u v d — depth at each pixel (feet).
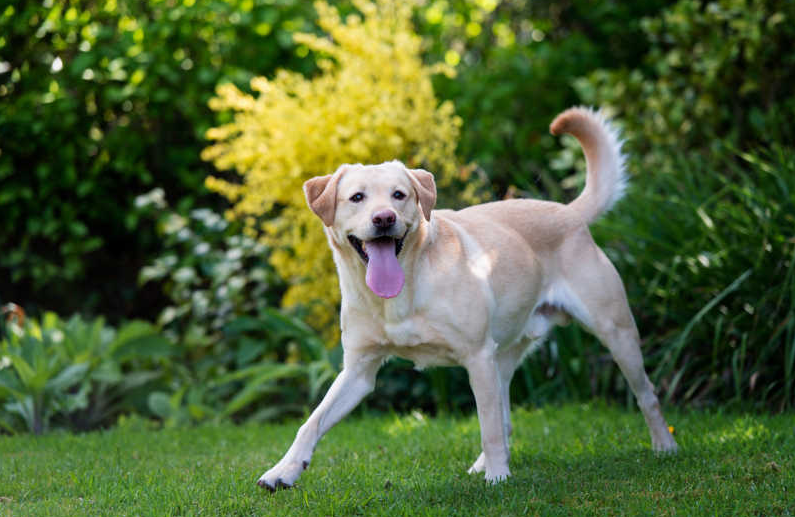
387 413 18.83
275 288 21.63
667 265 17.75
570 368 18.24
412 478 11.78
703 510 9.53
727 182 17.71
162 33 22.36
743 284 16.67
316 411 11.45
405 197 11.03
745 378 16.63
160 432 16.53
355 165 11.42
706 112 21.66
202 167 24.16
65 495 11.16
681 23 21.94
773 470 11.11
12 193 22.12
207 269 20.77
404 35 20.39
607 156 13.69
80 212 23.35
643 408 12.96
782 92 21.84
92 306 24.35
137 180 24.08
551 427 15.52
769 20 20.71
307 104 19.85
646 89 22.56
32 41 22.08
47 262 23.18
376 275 10.74
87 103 22.75
